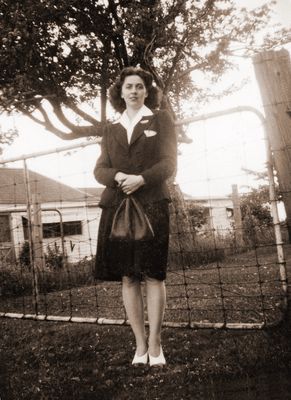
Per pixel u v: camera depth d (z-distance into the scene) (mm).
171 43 11211
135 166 2986
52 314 5332
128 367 3014
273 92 3043
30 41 10766
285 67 3035
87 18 11906
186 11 10883
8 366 3242
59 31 11672
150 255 2867
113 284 8047
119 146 3062
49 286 8055
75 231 20312
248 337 3279
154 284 2971
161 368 2893
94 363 3150
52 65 11633
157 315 2953
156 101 3408
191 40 11266
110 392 2658
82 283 8609
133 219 2869
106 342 3588
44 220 19625
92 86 12914
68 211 20422
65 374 2986
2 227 15930
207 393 2502
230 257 10898
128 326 3924
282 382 2533
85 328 4035
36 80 11805
